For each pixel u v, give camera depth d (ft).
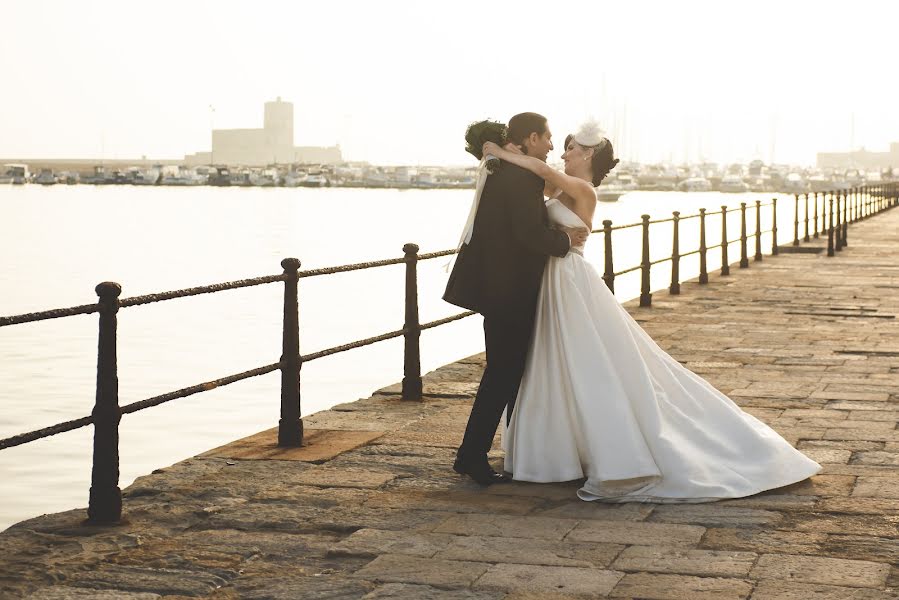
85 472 47.98
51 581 15.89
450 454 23.30
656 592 15.17
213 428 56.08
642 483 19.62
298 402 24.26
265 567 16.52
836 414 27.14
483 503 19.58
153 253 233.14
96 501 18.56
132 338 98.63
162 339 98.07
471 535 17.78
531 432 20.52
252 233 307.37
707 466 19.79
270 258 220.43
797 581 15.53
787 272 70.38
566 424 20.21
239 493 20.40
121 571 16.28
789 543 17.22
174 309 124.67
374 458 23.02
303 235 297.12
